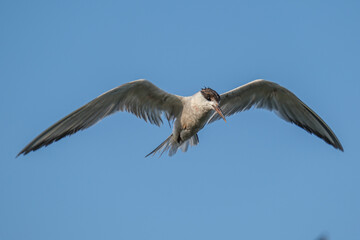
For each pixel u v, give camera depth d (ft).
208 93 40.24
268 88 44.24
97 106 38.34
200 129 42.78
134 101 40.50
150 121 42.32
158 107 42.22
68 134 37.88
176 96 41.65
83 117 38.11
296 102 44.88
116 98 39.11
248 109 46.03
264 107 46.09
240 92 44.01
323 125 45.29
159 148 45.16
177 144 45.16
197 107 40.65
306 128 46.80
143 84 39.14
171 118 43.32
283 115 46.32
